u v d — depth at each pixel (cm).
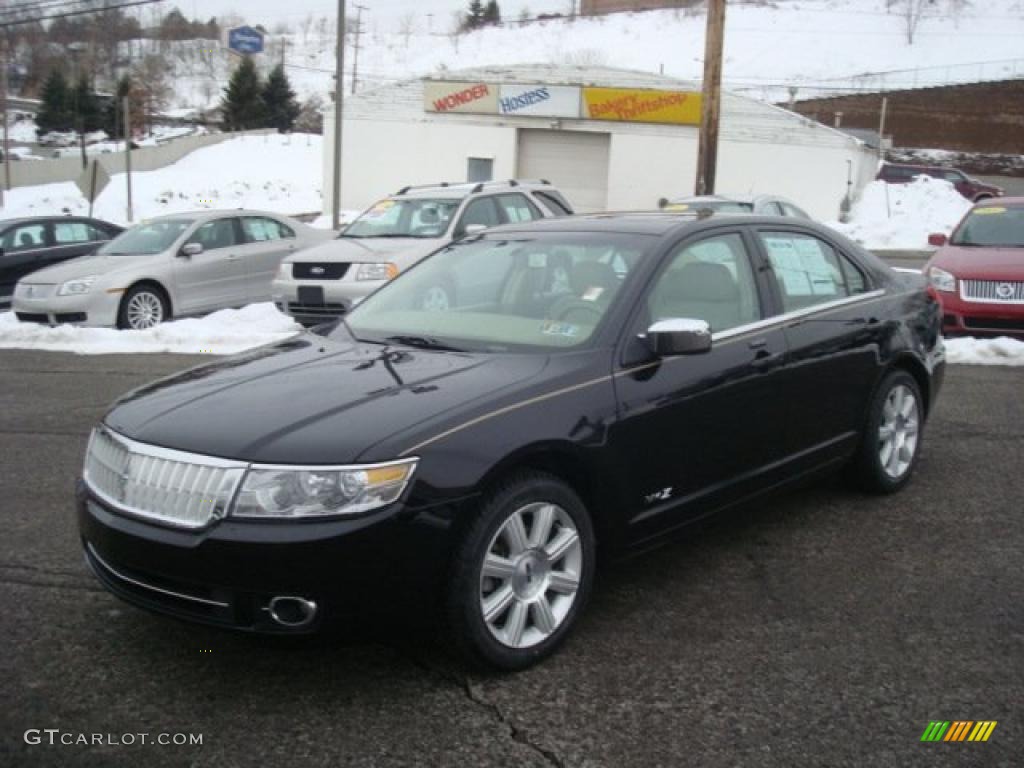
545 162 3766
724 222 499
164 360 1036
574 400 390
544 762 315
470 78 3731
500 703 350
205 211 1408
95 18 8194
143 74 7906
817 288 535
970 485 596
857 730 333
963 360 968
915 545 501
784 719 340
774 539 511
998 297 1004
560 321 436
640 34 12788
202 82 11500
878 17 11694
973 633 404
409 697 354
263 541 327
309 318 1149
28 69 8306
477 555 352
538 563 378
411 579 339
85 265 1280
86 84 6856
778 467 488
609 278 449
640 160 3659
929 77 9406
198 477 342
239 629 337
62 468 636
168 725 336
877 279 584
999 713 343
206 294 1339
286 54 14162
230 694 356
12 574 461
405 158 3822
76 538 509
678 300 454
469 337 445
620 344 419
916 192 3341
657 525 427
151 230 1370
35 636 400
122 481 360
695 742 326
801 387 495
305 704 349
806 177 3562
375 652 388
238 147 5947
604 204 3722
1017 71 9162
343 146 3841
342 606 332
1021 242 1095
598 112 3644
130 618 416
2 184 4550
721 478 456
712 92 1794
